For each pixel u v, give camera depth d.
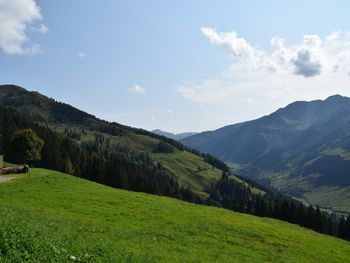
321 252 44.72
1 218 23.59
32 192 51.34
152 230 38.56
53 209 42.09
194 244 36.00
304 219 158.00
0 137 172.00
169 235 37.56
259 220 63.66
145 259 24.06
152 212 49.22
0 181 60.25
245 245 40.41
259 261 34.53
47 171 81.12
